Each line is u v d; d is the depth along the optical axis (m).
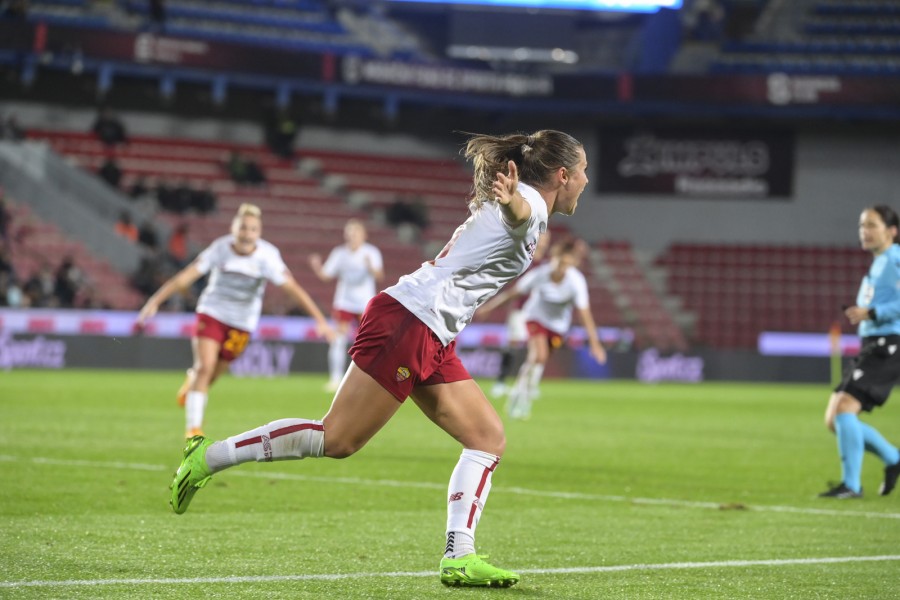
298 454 7.04
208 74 45.84
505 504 11.23
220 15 50.16
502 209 6.75
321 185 49.53
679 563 8.14
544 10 50.84
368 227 48.31
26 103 47.53
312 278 45.00
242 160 47.44
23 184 42.38
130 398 24.66
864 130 51.72
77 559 7.57
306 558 7.93
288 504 10.72
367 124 53.34
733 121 52.22
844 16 54.12
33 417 19.36
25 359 36.03
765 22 54.03
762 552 8.70
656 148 52.78
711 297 49.69
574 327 45.47
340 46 52.12
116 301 39.44
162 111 49.66
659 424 23.03
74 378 31.80
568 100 50.41
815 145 52.03
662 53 53.53
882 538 9.52
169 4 49.53
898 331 12.48
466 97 49.97
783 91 48.72
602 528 9.79
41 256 40.09
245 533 8.92
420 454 15.76
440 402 7.24
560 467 14.67
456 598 6.73
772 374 45.75
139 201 44.00
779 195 52.12
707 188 52.47
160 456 14.21
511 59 51.78
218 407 23.11
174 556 7.80
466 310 7.09
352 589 6.89
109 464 13.26
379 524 9.65
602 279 49.78
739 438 20.03
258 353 39.00
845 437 12.50
